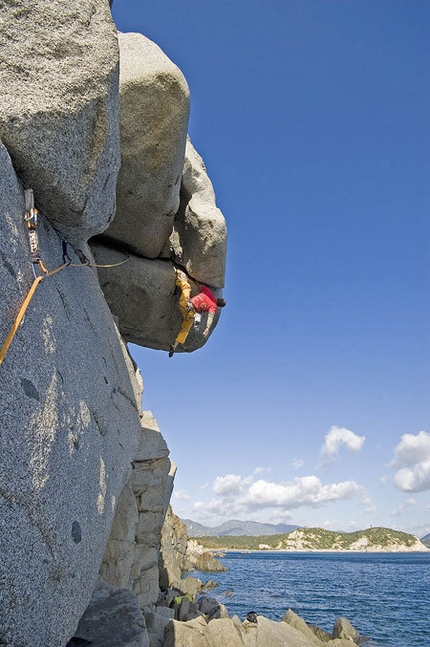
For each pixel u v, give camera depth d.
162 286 10.74
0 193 4.01
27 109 4.35
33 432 3.82
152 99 8.09
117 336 8.25
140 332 11.70
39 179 4.65
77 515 4.62
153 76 7.95
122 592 8.70
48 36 4.69
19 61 4.47
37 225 4.96
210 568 69.88
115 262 10.23
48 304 4.75
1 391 3.47
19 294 4.04
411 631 23.56
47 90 4.55
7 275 3.89
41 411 4.02
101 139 5.15
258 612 28.88
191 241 10.68
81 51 4.88
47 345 4.45
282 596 39.34
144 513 15.02
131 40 8.69
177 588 27.97
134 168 8.68
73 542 4.45
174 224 11.11
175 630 11.65
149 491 15.29
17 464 3.53
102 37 5.12
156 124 8.27
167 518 34.12
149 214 9.61
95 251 10.06
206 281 11.09
